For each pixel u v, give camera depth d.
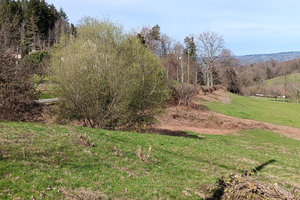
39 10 71.88
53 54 22.45
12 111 16.58
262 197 7.15
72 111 21.72
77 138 11.62
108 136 15.31
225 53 78.62
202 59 79.50
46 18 74.38
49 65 23.34
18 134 10.99
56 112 21.52
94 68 21.44
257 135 31.73
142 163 10.57
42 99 27.58
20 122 15.07
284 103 69.06
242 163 14.41
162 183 8.73
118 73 21.41
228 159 14.82
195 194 8.36
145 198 7.38
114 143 13.07
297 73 127.25
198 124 34.28
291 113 54.00
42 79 21.09
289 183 11.70
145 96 24.56
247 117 44.56
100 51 22.80
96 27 24.41
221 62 87.00
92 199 6.58
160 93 25.78
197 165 12.11
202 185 9.32
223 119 38.00
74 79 20.64
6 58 16.59
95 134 14.73
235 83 93.19
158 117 31.11
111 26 24.58
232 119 39.34
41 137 11.18
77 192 6.85
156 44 82.94
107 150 11.30
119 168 9.40
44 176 7.34
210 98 57.97
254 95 101.06
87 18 25.75
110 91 21.30
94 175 8.26
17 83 16.67
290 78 119.81
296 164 16.56
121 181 8.19
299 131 36.84
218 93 68.88
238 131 33.03
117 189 7.57
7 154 8.40
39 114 19.31
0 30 20.44
